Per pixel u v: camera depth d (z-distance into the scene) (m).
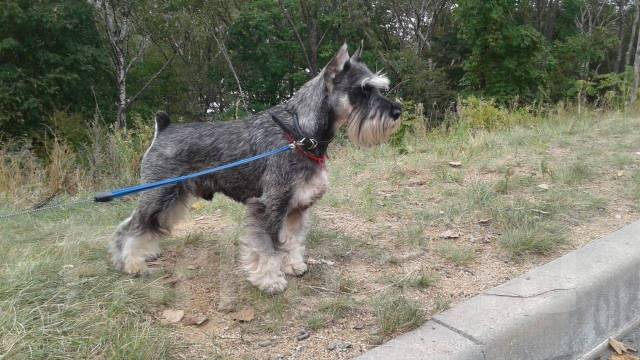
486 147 1.81
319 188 0.88
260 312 0.81
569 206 1.22
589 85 4.11
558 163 1.57
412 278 0.90
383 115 0.90
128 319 0.76
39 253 0.97
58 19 4.67
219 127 0.92
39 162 2.16
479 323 0.75
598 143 1.84
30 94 4.61
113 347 0.68
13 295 0.77
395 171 1.55
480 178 1.46
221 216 1.23
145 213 0.92
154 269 0.94
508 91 4.55
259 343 0.74
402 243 1.05
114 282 0.86
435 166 1.60
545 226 1.10
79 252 1.00
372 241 1.07
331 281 0.90
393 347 0.70
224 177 0.90
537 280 0.86
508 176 1.36
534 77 4.59
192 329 0.77
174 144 0.91
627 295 0.90
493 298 0.82
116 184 1.76
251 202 0.88
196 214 1.25
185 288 0.88
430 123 2.78
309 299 0.85
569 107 3.06
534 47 4.57
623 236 1.03
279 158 0.85
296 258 0.94
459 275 0.93
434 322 0.76
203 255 1.01
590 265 0.91
